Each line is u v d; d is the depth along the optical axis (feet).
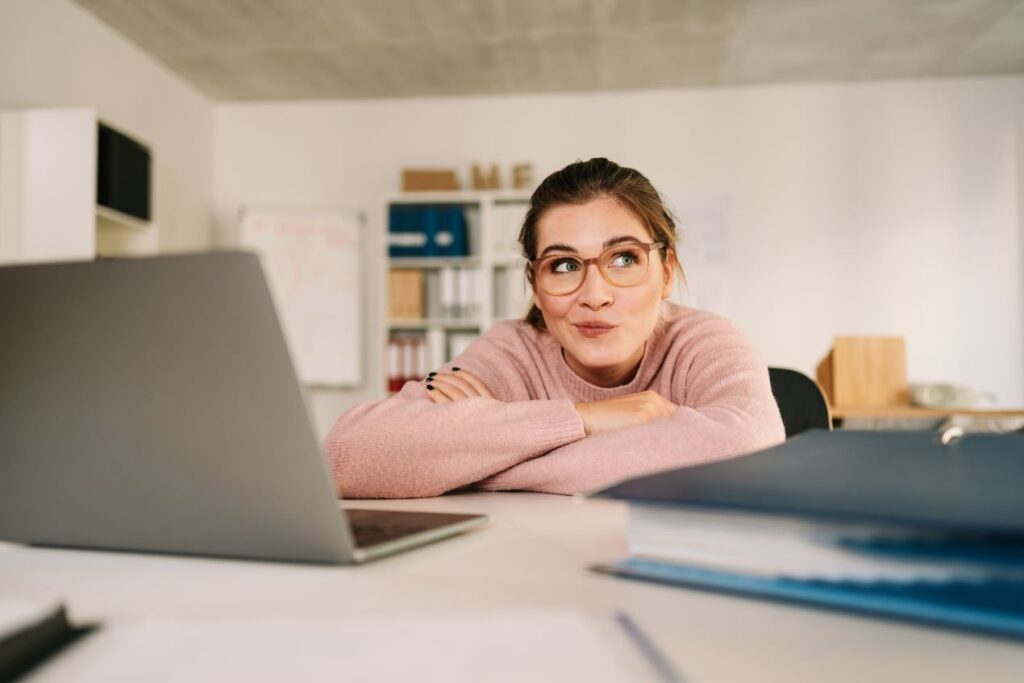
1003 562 0.97
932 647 0.93
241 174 16.24
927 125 15.15
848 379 10.84
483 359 4.24
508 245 14.51
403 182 15.03
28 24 10.64
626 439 2.69
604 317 3.65
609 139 15.66
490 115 15.90
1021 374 14.74
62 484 1.52
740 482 1.26
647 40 13.29
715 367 3.58
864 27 12.84
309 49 13.57
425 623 0.98
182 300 1.32
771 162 15.38
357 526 1.71
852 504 1.06
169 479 1.44
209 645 0.91
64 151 9.57
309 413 1.32
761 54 13.93
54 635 0.92
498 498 2.63
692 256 15.37
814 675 0.85
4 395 1.51
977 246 14.94
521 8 12.10
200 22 12.46
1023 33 13.09
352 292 15.70
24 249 9.52
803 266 15.23
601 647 0.90
